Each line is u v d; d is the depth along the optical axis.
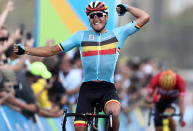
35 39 20.06
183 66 178.38
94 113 12.59
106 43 12.39
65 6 19.27
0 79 15.97
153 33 188.88
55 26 19.92
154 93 20.14
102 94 12.27
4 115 16.09
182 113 18.77
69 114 11.52
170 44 184.88
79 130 11.78
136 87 29.98
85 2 17.38
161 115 18.78
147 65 33.31
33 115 17.55
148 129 31.52
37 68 15.66
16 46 11.72
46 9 20.03
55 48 12.26
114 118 11.66
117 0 13.64
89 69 12.40
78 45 12.53
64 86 21.22
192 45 179.38
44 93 19.25
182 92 18.98
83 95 12.40
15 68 16.48
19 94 16.75
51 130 20.05
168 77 19.00
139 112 32.34
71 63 21.94
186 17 185.25
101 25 12.43
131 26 12.57
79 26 18.72
